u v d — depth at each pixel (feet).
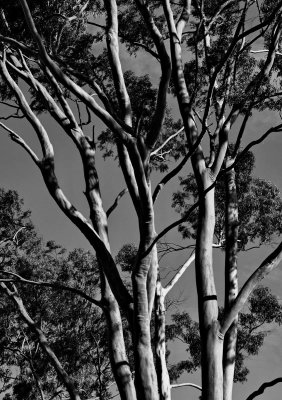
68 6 41.63
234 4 45.68
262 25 30.45
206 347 28.32
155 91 51.13
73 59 47.03
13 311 65.92
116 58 36.60
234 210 38.19
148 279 29.68
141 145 28.07
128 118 35.09
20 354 65.57
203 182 31.04
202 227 30.53
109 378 63.87
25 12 21.74
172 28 36.45
